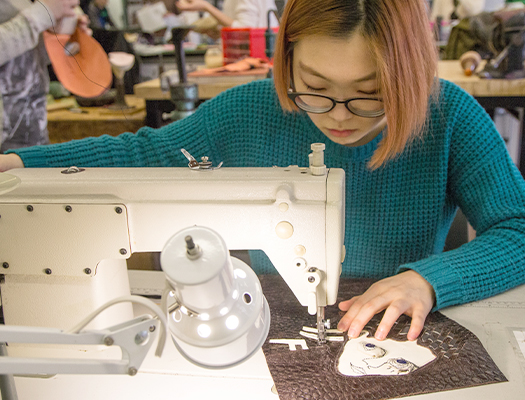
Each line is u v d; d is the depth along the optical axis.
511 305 0.95
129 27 2.23
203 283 0.48
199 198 0.76
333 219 0.75
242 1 2.71
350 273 1.27
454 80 2.20
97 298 0.84
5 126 1.23
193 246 0.49
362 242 1.23
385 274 1.24
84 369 0.52
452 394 0.72
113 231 0.79
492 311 0.93
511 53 2.13
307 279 0.78
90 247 0.80
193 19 2.97
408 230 1.19
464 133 1.13
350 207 1.20
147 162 1.20
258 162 1.26
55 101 1.96
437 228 1.20
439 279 0.94
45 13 1.01
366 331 0.88
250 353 0.58
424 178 1.16
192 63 3.05
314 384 0.75
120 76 1.75
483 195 1.11
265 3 2.75
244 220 0.76
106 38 1.58
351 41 0.81
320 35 0.82
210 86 2.27
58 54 1.06
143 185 0.76
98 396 0.75
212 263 0.49
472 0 2.78
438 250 1.27
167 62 2.50
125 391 0.75
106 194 0.78
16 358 0.49
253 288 0.59
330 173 0.77
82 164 1.12
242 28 2.49
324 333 0.85
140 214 0.77
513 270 0.99
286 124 1.22
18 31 1.01
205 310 0.53
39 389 0.77
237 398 0.73
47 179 0.80
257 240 0.77
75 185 0.78
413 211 1.18
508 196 1.10
